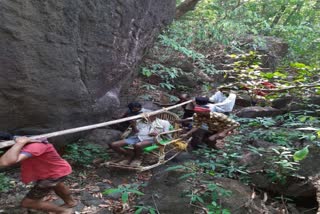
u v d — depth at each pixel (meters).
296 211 4.08
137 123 4.94
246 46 10.00
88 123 5.19
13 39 3.70
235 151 5.14
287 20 12.59
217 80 8.82
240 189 4.10
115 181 4.56
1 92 3.82
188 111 5.75
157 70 8.02
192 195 3.78
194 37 9.12
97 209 3.90
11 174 4.50
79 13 4.44
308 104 6.68
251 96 7.49
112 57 5.39
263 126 6.17
